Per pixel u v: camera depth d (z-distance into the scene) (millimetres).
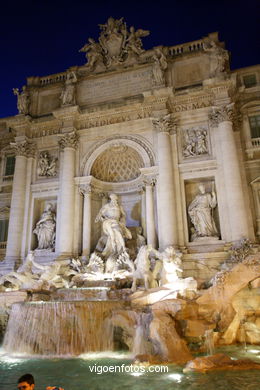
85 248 25984
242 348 14297
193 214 24828
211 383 9461
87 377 10383
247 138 25922
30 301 17047
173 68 28859
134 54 30359
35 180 29547
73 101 29766
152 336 13117
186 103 27312
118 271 22359
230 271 16328
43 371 11188
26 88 32906
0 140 33406
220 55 26828
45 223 27969
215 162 25172
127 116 28516
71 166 27969
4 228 30547
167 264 18922
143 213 27188
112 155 29156
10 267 26156
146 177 26250
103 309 15117
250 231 23562
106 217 26094
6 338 15289
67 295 18031
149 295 16016
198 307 15086
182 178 25625
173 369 11141
